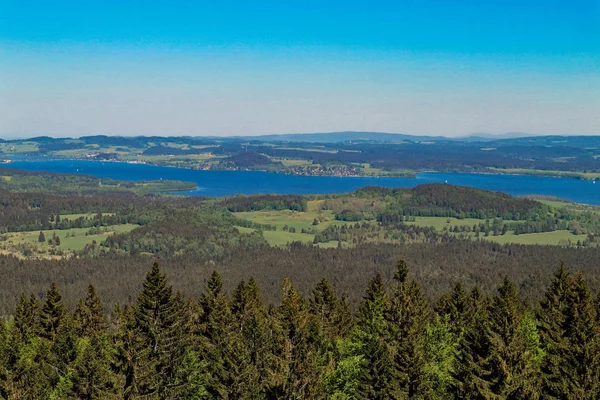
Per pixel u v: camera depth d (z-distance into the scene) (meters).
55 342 82.56
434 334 75.38
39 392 75.69
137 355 70.12
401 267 93.00
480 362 58.59
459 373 60.66
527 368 57.41
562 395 55.31
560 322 71.25
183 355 74.56
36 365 82.62
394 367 61.47
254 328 72.38
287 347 73.38
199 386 73.56
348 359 68.62
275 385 65.44
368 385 61.00
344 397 64.94
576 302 71.12
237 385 64.12
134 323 77.19
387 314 79.19
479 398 56.44
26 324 104.75
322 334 86.12
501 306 64.69
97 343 81.69
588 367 55.78
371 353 61.81
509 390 55.28
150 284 75.88
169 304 76.12
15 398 74.75
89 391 70.19
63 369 78.62
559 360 59.03
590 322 60.34
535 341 71.50
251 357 70.38
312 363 68.25
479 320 66.00
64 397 71.00
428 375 62.97
